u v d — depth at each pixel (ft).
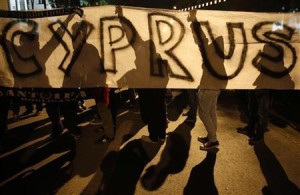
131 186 11.57
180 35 13.01
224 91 29.86
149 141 15.79
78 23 12.91
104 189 11.38
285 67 13.20
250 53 13.14
